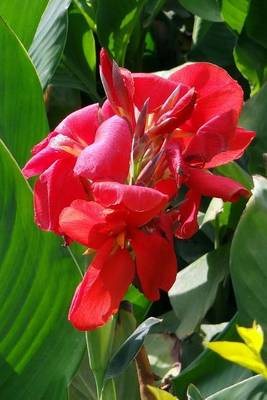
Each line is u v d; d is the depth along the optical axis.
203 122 0.98
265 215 1.15
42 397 1.08
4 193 1.02
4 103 1.18
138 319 1.36
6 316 1.05
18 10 1.34
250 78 1.57
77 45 1.56
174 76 0.99
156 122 0.95
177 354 1.33
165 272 0.93
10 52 1.16
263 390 1.06
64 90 1.65
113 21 1.52
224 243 1.49
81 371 1.27
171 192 0.95
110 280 0.92
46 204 0.96
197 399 1.00
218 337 1.18
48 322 1.06
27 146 1.20
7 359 1.06
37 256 1.04
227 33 1.79
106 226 0.92
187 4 1.58
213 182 0.94
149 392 1.09
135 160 0.93
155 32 1.90
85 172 0.90
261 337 0.80
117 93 0.95
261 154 1.39
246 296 1.15
